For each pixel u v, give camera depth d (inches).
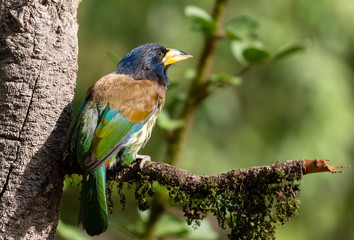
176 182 295.9
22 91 285.9
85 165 305.0
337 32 714.8
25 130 285.7
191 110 399.2
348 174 698.8
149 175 306.2
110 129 328.2
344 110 688.4
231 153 689.6
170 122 386.9
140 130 346.9
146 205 311.6
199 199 293.7
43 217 290.8
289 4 714.8
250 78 713.6
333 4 709.3
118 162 324.2
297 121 700.0
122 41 714.2
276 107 713.0
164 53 404.8
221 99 692.1
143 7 706.8
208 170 668.1
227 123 696.4
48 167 291.1
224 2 411.8
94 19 696.4
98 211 300.4
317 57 699.4
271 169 279.9
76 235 366.0
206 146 677.3
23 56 285.9
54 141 292.0
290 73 697.0
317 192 717.3
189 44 699.4
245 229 286.8
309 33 714.8
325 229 724.7
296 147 684.7
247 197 286.7
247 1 710.5
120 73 389.4
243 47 405.7
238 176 285.0
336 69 701.3
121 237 763.4
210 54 403.5
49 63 289.4
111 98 340.5
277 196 281.7
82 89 721.6
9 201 283.1
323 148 684.1
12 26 287.1
